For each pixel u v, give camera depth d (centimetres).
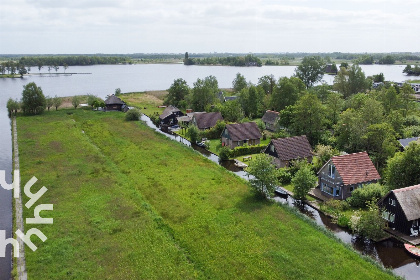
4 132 8656
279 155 5894
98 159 6225
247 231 3797
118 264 3222
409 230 3825
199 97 11212
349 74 12181
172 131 9138
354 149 6203
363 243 3797
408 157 4369
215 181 5306
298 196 4806
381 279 3003
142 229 3822
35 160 6181
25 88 10656
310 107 7162
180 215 4162
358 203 4531
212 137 8369
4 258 3431
